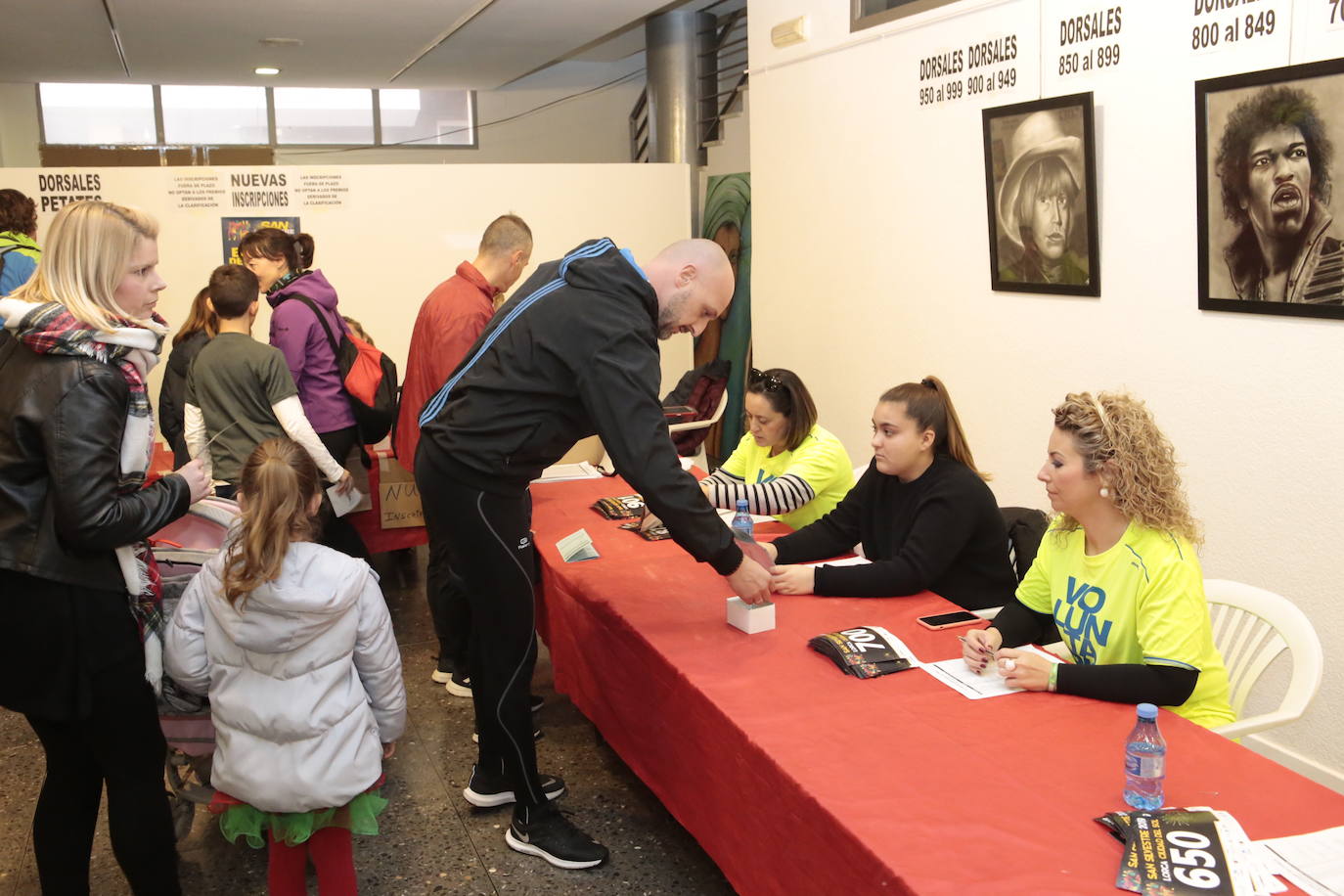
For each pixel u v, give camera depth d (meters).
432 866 2.56
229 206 6.26
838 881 1.51
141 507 1.93
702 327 2.32
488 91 11.20
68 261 1.86
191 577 2.24
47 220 6.07
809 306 5.02
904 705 1.88
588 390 2.10
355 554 4.10
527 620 2.39
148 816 2.06
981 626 2.26
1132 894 1.30
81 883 2.13
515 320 2.17
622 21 7.03
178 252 6.24
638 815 2.77
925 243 4.17
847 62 4.52
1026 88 3.56
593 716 2.70
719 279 2.25
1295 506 2.83
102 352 1.86
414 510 4.53
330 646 2.03
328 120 11.03
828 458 3.12
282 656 1.99
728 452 7.34
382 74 9.60
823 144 4.77
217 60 8.52
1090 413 1.97
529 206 6.71
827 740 1.75
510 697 2.42
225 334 3.56
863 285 4.60
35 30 7.06
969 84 3.82
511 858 2.59
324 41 7.64
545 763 3.06
